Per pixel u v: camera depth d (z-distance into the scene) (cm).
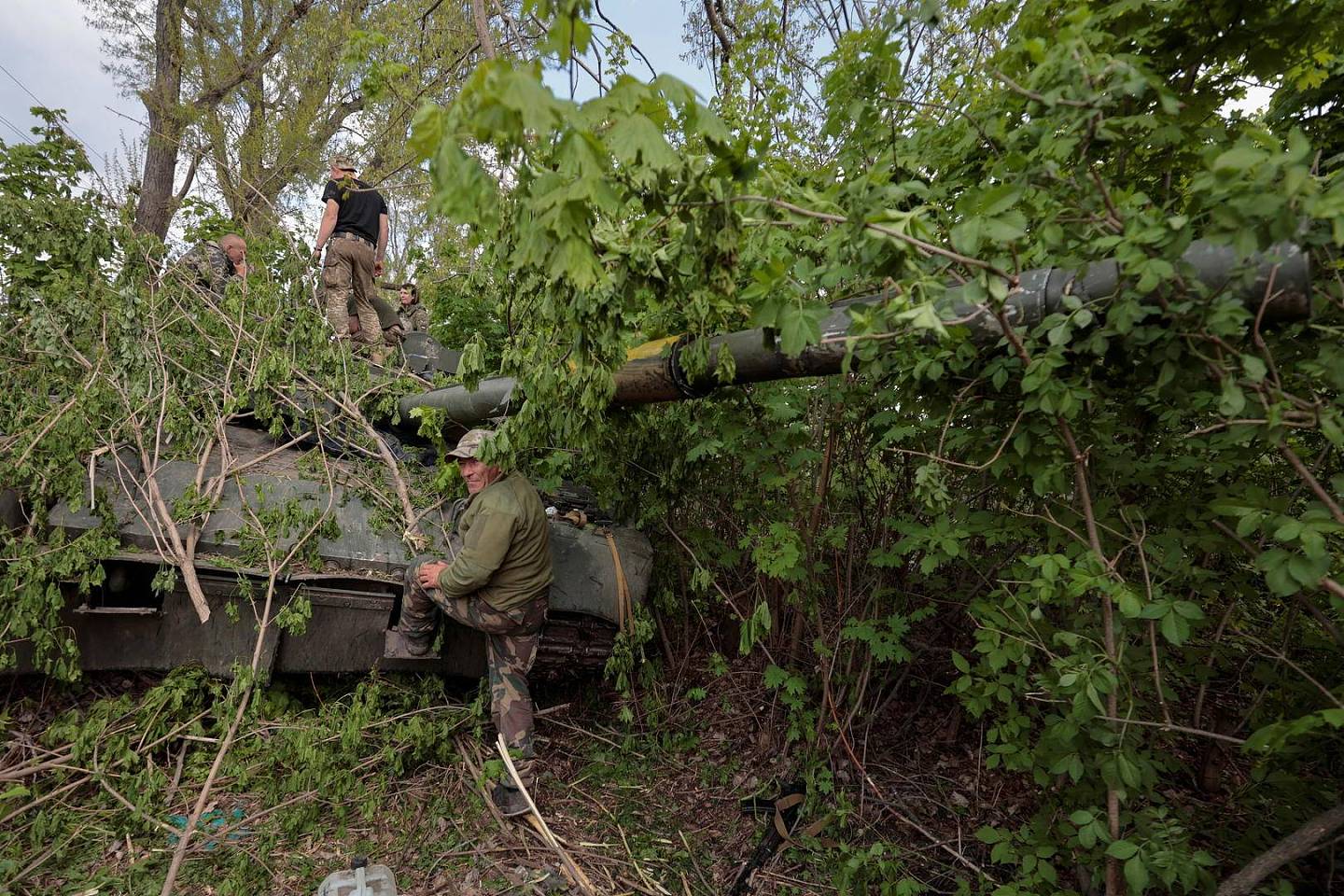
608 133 129
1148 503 251
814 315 171
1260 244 132
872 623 325
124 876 262
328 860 286
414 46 516
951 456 300
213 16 983
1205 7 194
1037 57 166
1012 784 348
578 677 406
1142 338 173
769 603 411
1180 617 185
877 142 244
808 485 357
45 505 307
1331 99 222
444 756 345
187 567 305
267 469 379
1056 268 189
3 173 398
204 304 441
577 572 362
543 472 374
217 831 289
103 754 298
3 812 271
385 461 403
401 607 340
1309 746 230
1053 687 209
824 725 359
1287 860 179
